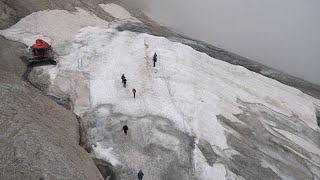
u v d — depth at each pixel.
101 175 26.94
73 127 31.31
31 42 44.47
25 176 21.05
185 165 29.50
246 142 34.34
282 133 37.75
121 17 63.16
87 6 60.25
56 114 31.27
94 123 32.66
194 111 35.69
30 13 52.31
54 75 38.31
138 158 29.67
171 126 33.12
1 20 48.62
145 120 33.22
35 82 37.12
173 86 38.78
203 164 29.78
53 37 46.50
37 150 23.50
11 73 36.78
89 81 38.03
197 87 39.62
